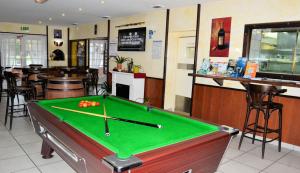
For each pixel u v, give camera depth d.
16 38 9.84
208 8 4.99
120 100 3.21
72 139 1.71
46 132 2.39
